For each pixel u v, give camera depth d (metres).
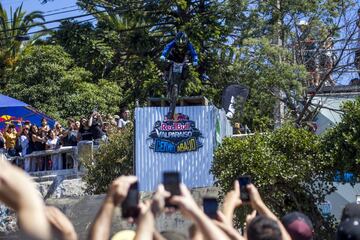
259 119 23.34
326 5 24.36
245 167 12.31
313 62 25.83
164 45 28.64
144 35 28.47
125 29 28.61
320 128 23.19
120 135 17.83
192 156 16.44
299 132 12.66
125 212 3.31
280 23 24.86
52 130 21.09
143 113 16.67
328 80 25.27
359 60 25.06
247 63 23.78
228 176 12.45
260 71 23.45
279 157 12.41
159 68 28.09
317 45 25.78
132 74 29.12
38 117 23.48
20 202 2.38
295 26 25.09
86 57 29.27
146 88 27.47
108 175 17.69
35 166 19.92
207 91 26.53
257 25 24.91
